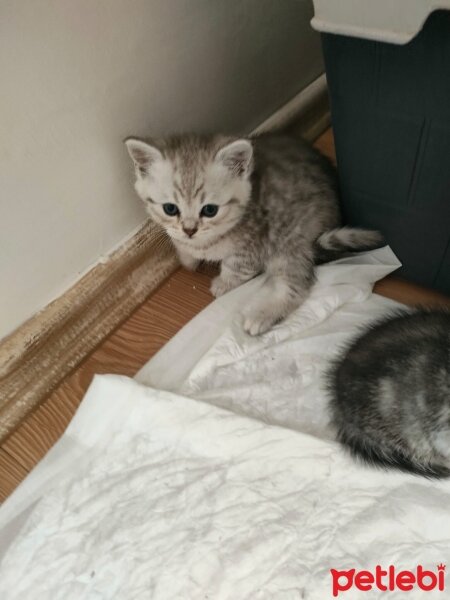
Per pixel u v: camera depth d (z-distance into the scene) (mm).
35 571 255
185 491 274
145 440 292
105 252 347
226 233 339
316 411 308
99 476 283
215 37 350
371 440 280
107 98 297
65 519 269
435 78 265
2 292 292
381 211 350
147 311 371
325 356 331
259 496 270
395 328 299
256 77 408
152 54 311
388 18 247
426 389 269
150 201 328
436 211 322
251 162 325
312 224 360
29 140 267
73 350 338
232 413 294
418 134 293
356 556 249
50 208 295
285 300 354
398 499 265
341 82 298
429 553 248
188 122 364
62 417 320
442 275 354
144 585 246
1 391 308
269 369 328
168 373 328
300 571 246
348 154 333
